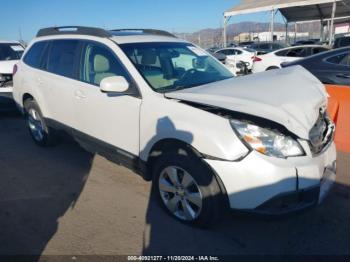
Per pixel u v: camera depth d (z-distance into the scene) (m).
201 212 3.00
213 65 4.22
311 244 2.98
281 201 2.67
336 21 32.78
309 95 3.10
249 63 16.69
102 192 3.98
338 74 7.08
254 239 3.06
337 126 4.96
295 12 28.19
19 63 5.54
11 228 3.31
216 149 2.74
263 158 2.63
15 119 7.64
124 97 3.51
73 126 4.38
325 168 3.00
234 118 2.75
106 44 3.86
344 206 3.53
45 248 3.00
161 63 3.77
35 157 5.13
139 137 3.41
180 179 3.16
